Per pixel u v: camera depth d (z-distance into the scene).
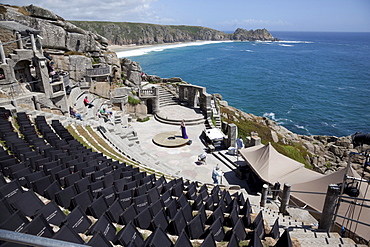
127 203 8.98
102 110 27.08
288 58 143.12
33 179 8.73
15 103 18.38
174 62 121.88
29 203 6.71
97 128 21.92
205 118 31.20
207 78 90.62
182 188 11.08
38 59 20.67
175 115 32.16
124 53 148.00
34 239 2.25
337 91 73.69
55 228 6.37
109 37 197.25
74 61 31.56
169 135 26.81
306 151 34.62
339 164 32.50
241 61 130.12
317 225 11.18
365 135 8.55
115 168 12.30
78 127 20.16
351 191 11.43
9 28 20.48
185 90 35.78
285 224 10.35
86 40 35.59
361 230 11.12
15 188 7.23
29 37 20.81
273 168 16.77
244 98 68.31
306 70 105.81
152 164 18.91
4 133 13.22
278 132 40.81
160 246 5.96
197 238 7.23
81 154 12.45
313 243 8.46
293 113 57.56
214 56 147.50
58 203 7.84
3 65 19.20
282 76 94.56
